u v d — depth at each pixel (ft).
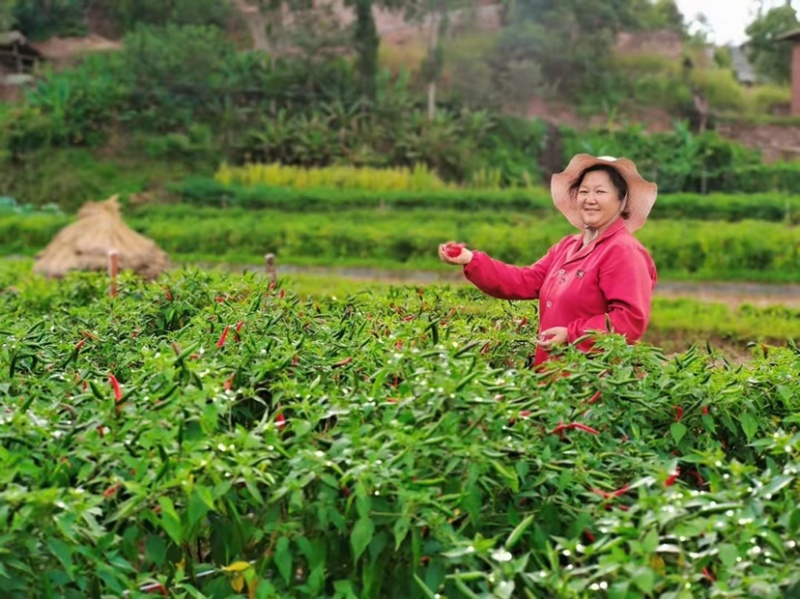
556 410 13.06
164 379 12.90
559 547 10.50
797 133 160.76
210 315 18.12
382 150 150.10
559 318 18.35
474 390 12.17
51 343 17.38
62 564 10.83
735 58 190.08
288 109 152.25
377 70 157.17
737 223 119.24
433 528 10.84
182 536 11.36
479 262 19.48
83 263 62.75
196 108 149.89
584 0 166.61
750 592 9.83
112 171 139.54
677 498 10.68
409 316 19.20
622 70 168.96
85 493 10.87
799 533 10.75
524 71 159.63
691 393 14.11
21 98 151.94
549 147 154.81
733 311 70.54
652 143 151.02
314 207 131.44
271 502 11.34
